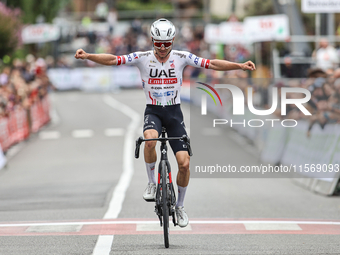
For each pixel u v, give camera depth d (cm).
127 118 7800
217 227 2347
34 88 6750
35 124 6625
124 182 3544
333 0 4562
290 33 6216
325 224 2414
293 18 6194
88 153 5006
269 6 10331
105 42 14188
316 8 4562
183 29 14450
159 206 2033
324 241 2095
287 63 5309
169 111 2094
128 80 12788
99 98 10888
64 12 15562
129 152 5016
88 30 14312
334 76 3544
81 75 12562
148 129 2067
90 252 1922
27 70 6919
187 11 17112
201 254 1888
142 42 14425
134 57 2061
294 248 1983
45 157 4859
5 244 2053
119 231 2252
